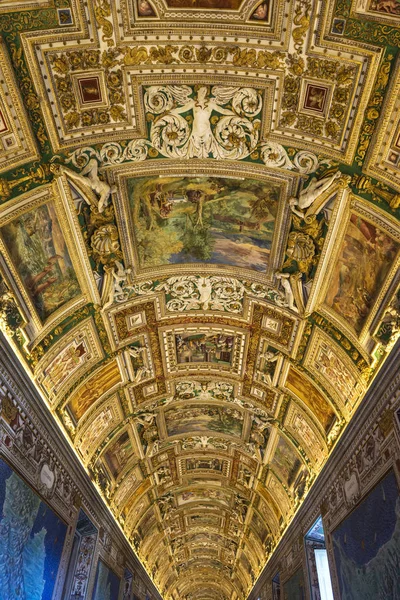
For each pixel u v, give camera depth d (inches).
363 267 462.6
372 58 337.7
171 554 1584.6
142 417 814.5
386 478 430.9
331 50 348.5
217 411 872.9
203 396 832.9
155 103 408.2
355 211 433.1
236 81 390.0
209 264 575.8
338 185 424.5
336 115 383.6
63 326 537.3
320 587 734.5
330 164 423.5
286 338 625.3
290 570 874.1
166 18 350.0
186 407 861.8
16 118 370.6
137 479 973.2
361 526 489.7
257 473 987.3
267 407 779.4
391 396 434.0
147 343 676.7
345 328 521.0
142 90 397.7
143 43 364.5
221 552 1649.9
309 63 363.9
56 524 555.2
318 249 494.6
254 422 851.4
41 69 357.4
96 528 746.8
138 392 753.0
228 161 453.4
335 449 578.9
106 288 546.9
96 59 366.6
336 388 589.6
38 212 436.1
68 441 597.6
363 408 491.2
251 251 544.1
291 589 862.5
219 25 353.7
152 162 452.8
